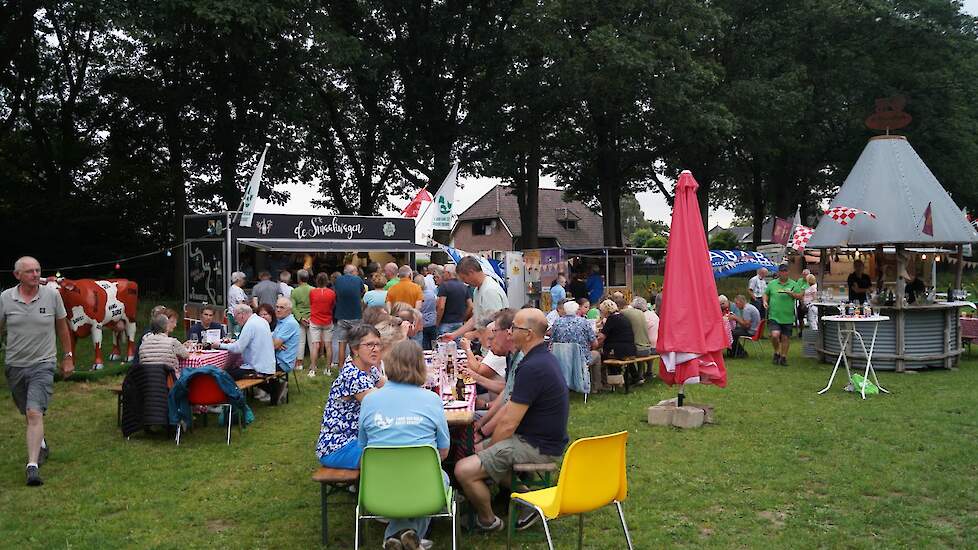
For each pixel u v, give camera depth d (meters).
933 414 9.04
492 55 26.30
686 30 25.73
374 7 26.09
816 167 37.91
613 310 11.95
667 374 8.77
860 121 34.28
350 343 5.82
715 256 27.45
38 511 5.98
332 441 5.51
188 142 24.27
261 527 5.65
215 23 17.61
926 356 12.62
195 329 11.45
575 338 10.42
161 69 23.30
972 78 35.31
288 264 17.06
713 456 7.35
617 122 30.64
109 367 12.18
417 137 26.69
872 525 5.48
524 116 27.69
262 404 10.34
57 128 26.42
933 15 33.03
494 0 26.27
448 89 27.17
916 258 16.61
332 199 30.14
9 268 23.78
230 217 15.07
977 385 11.15
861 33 33.31
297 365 13.27
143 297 24.14
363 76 24.27
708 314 8.72
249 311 9.88
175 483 6.74
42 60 25.09
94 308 12.04
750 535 5.33
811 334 14.46
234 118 23.75
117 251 25.28
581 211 54.59
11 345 6.69
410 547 4.51
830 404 9.80
